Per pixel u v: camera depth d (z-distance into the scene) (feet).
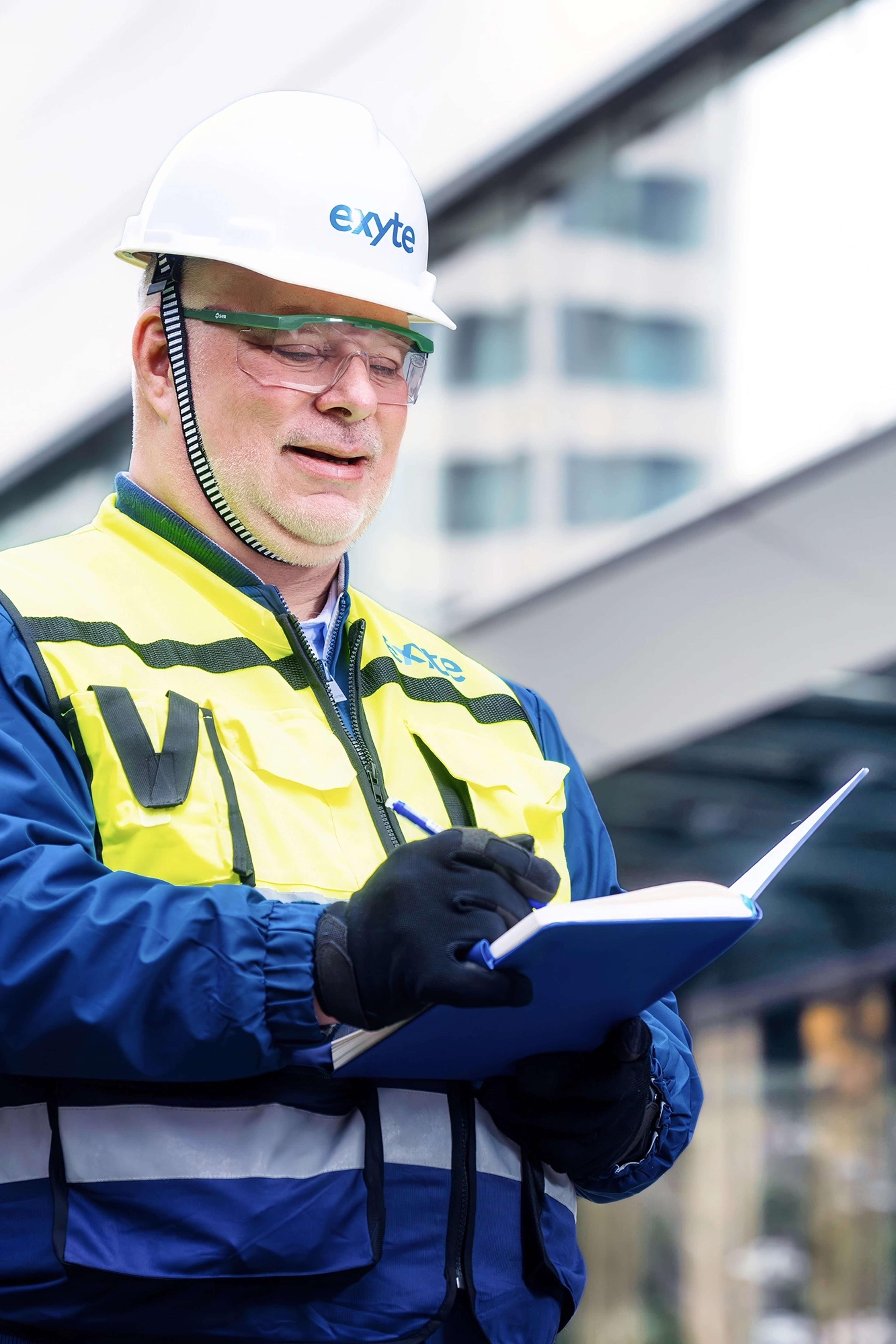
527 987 5.29
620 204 23.50
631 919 5.20
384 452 7.53
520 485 23.68
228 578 7.29
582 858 7.88
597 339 23.50
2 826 5.87
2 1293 5.80
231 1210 5.88
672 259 23.17
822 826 26.25
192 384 7.38
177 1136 5.95
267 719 6.83
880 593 21.21
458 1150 6.44
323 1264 5.96
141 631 6.92
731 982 28.68
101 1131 5.93
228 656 7.04
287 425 7.22
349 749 7.11
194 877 6.27
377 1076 6.15
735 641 22.12
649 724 22.80
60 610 6.75
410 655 8.04
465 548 23.86
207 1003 5.60
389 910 5.44
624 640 22.89
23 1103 6.01
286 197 7.32
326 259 7.27
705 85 22.89
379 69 25.02
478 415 24.00
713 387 22.75
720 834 26.50
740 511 22.13
